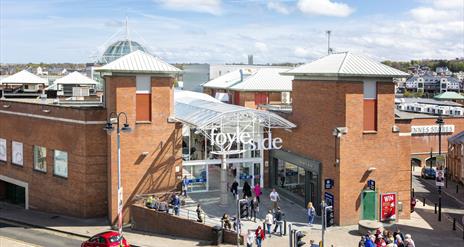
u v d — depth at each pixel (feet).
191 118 117.39
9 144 135.64
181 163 116.26
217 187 130.21
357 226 103.35
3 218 118.83
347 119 102.78
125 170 109.50
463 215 120.37
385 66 107.24
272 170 133.39
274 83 208.44
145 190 111.86
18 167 132.46
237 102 214.69
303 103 116.57
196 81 322.55
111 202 108.88
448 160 181.68
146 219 106.52
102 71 108.47
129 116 108.99
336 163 103.40
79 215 114.83
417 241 94.99
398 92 568.00
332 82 105.29
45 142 123.03
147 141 111.34
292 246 82.99
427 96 489.67
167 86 112.98
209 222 100.27
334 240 93.61
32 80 200.23
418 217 116.16
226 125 120.26
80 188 114.11
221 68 309.22
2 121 137.59
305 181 116.26
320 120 109.60
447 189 160.76
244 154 133.90
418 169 204.74
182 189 117.70
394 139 107.04
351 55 109.60
